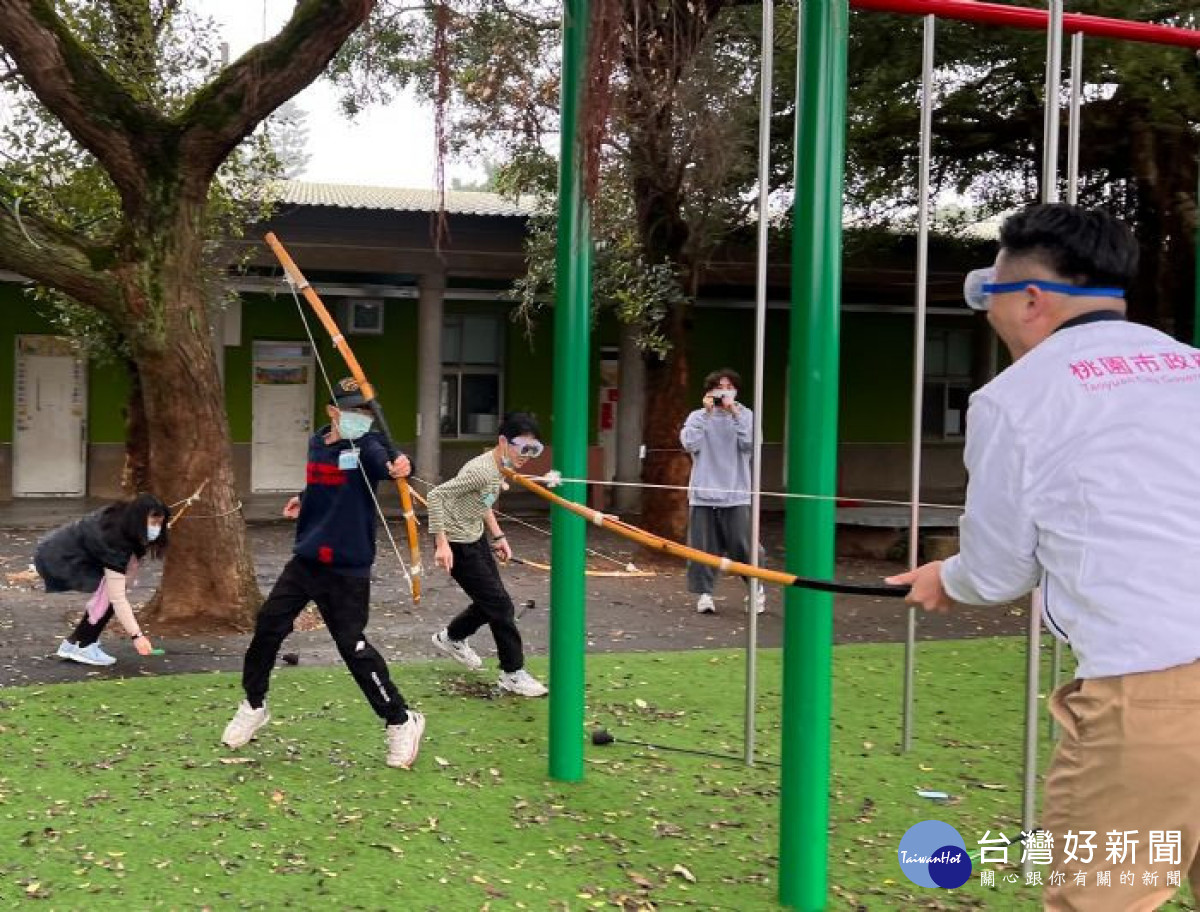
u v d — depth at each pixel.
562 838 4.15
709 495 8.65
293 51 7.20
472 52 5.81
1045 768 5.09
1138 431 2.34
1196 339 5.25
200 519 7.65
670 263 11.02
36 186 8.78
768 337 18.53
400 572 10.68
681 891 3.74
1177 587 2.27
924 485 19.92
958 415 20.11
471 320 17.89
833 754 5.28
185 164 7.28
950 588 2.58
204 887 3.64
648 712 5.89
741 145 9.54
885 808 4.58
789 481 3.68
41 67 6.91
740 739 5.43
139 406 12.05
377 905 3.56
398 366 17.36
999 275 2.63
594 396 17.66
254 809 4.32
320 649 7.17
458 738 5.29
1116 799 2.31
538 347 18.09
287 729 5.34
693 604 9.23
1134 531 2.29
